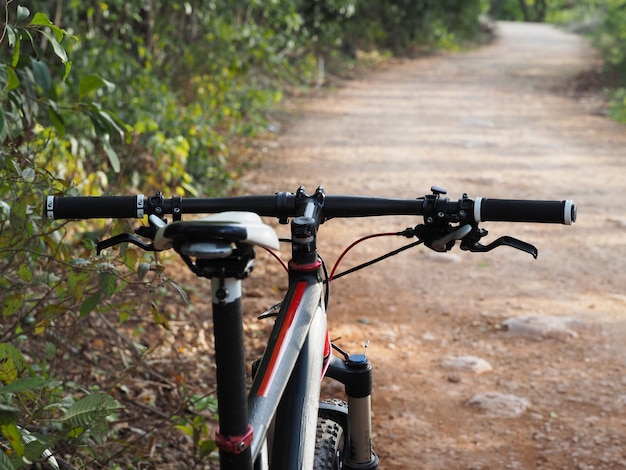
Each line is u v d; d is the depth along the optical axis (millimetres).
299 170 10141
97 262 3023
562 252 6980
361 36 25484
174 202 2068
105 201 2041
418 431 4117
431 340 5219
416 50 26797
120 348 4266
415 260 6797
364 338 5234
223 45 11641
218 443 1525
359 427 2363
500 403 4344
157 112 8391
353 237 7438
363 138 12430
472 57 26266
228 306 1482
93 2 9430
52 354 3193
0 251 2932
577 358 4906
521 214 2027
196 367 4613
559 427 4109
